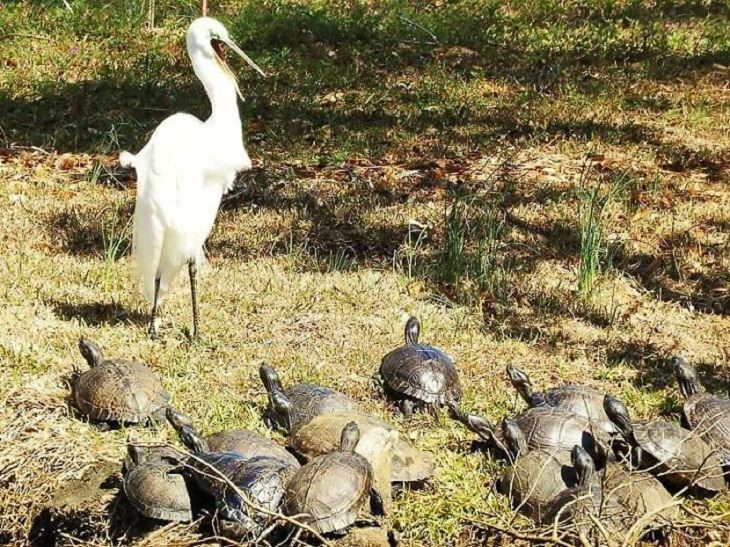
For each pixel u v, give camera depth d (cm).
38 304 537
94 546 431
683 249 600
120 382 465
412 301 555
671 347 531
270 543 422
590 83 845
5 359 496
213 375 496
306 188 654
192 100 786
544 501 432
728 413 458
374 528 426
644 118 776
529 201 640
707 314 558
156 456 440
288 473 429
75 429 463
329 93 813
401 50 916
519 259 589
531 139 720
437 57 904
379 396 487
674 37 969
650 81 861
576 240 607
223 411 477
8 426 464
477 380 501
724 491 450
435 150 703
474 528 434
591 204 602
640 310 558
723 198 650
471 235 603
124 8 968
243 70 854
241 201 642
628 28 1001
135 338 517
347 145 705
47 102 777
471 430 462
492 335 534
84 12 966
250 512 418
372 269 581
